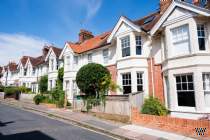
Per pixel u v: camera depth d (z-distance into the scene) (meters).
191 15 11.94
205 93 11.39
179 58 12.32
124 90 16.50
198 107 11.01
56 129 10.41
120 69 16.78
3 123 11.98
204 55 11.46
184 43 12.34
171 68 12.70
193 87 11.57
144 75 15.56
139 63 15.64
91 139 8.46
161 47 14.45
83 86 15.31
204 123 8.11
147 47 15.94
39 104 23.80
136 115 11.29
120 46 17.17
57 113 15.92
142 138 8.39
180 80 12.40
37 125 11.42
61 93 21.02
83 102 16.03
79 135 9.15
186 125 8.73
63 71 25.84
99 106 14.20
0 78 58.72
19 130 10.04
